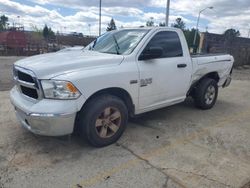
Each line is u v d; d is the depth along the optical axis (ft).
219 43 66.08
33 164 10.73
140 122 16.05
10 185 9.31
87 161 11.09
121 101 12.55
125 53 13.30
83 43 111.55
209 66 17.99
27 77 11.31
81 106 10.91
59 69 10.91
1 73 37.50
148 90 13.69
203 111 18.83
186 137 13.91
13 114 16.83
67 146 12.39
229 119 17.24
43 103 10.53
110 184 9.50
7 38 80.38
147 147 12.55
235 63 54.49
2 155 11.38
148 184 9.52
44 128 10.58
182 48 15.92
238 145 13.08
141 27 15.48
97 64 11.84
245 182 9.73
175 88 15.47
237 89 28.45
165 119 16.75
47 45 90.02
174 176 10.06
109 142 12.51
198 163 11.09
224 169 10.64
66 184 9.46
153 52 13.07
